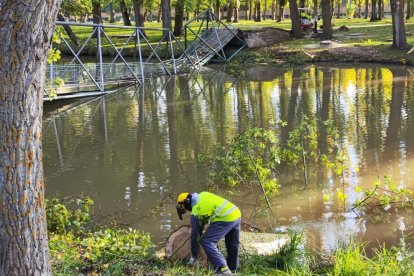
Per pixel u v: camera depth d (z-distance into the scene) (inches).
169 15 1604.3
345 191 419.2
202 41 1435.8
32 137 163.2
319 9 3440.0
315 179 449.1
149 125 701.3
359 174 458.6
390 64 1250.6
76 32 2119.8
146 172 492.7
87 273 238.8
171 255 261.7
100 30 1016.2
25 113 159.8
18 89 157.1
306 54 1380.4
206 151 554.3
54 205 339.0
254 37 1524.4
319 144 560.4
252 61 1411.2
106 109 832.9
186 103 863.7
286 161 498.0
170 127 684.1
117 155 557.9
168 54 1525.6
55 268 235.3
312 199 405.1
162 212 390.6
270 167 476.1
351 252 258.5
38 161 167.0
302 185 436.5
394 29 1315.2
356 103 791.1
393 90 890.7
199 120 722.2
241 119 716.7
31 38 154.6
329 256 288.8
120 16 3563.0
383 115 695.7
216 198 240.7
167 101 892.0
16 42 153.0
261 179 425.4
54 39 409.7
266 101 847.7
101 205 412.2
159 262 257.4
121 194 435.5
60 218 321.7
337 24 2244.1
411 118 670.5
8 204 163.9
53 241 273.9
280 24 2378.2
